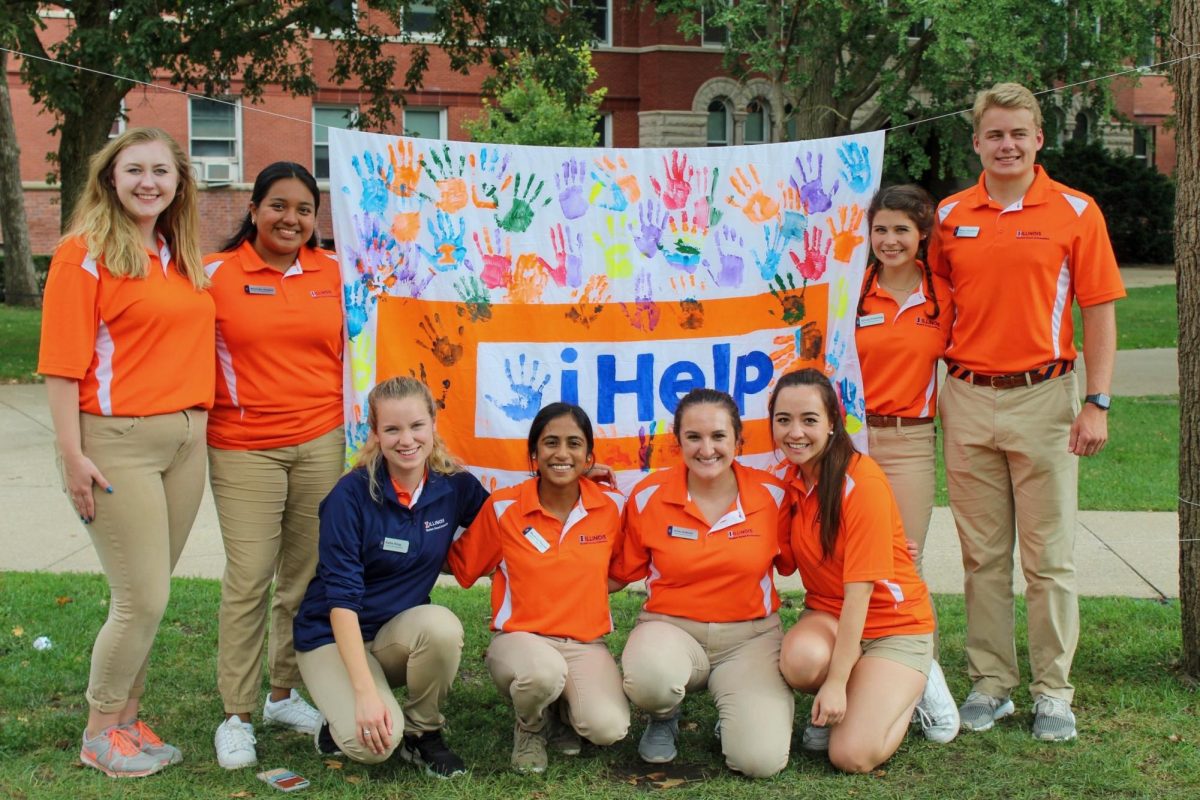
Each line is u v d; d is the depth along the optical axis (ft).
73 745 13.35
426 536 13.01
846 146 15.01
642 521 13.53
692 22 53.72
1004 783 12.34
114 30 40.09
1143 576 19.90
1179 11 14.88
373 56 51.67
